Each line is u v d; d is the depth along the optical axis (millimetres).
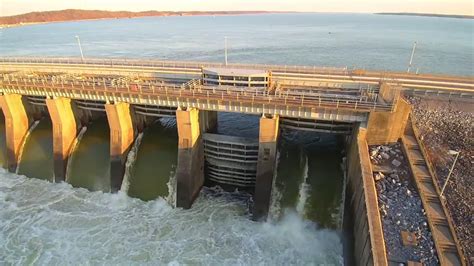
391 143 39938
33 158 55781
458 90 48281
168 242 40031
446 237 29344
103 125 57250
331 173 45594
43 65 66875
